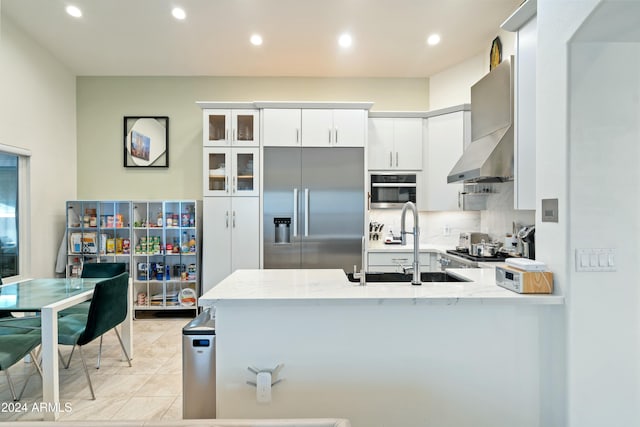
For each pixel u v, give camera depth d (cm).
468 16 305
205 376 167
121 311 251
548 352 156
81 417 202
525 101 211
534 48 202
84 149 420
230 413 155
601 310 147
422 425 155
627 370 147
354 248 368
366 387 155
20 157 342
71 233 386
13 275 337
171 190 424
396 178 395
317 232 368
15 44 323
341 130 370
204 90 424
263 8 294
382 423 155
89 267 310
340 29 326
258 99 425
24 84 335
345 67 403
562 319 149
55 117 381
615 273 147
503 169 256
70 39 344
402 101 429
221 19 310
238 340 154
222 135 378
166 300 391
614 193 147
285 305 148
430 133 390
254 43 350
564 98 149
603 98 147
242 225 374
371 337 155
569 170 147
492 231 359
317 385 155
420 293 154
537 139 167
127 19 311
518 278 153
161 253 386
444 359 155
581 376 146
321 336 155
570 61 148
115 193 422
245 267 372
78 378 249
